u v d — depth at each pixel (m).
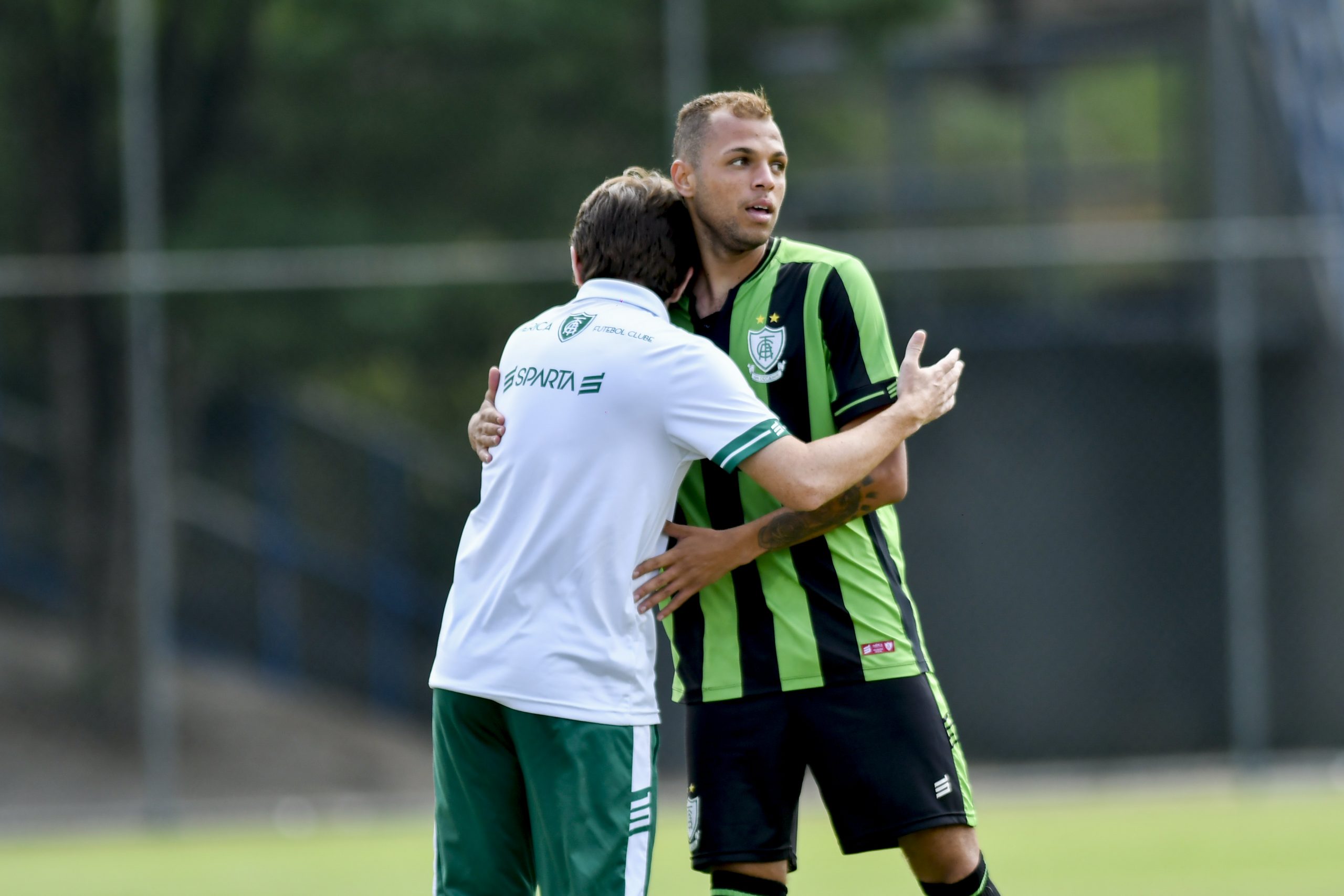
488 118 32.47
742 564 10.97
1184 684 31.69
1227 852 20.64
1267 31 33.41
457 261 31.19
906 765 11.15
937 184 34.53
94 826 26.89
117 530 30.55
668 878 19.64
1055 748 31.55
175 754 31.20
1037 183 34.66
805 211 34.22
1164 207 34.34
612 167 32.50
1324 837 21.72
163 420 30.81
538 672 10.12
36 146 31.91
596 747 10.14
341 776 31.30
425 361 31.94
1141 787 27.77
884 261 33.91
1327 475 30.66
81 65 31.94
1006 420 32.84
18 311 31.03
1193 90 34.59
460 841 10.64
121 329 31.12
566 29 32.22
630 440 10.25
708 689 11.48
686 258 10.93
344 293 31.20
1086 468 32.62
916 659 11.37
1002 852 21.16
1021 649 31.91
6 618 30.00
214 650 32.62
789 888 19.03
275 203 31.92
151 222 27.08
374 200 32.41
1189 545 32.25
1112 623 31.92
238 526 32.75
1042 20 34.97
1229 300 28.72
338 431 32.81
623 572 10.27
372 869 21.06
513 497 10.39
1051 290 33.69
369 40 32.34
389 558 32.94
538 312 31.36
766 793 11.33
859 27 33.66
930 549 32.28
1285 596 31.09
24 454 30.75
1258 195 33.12
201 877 20.89
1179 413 32.78
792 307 11.27
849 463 10.20
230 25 32.28
